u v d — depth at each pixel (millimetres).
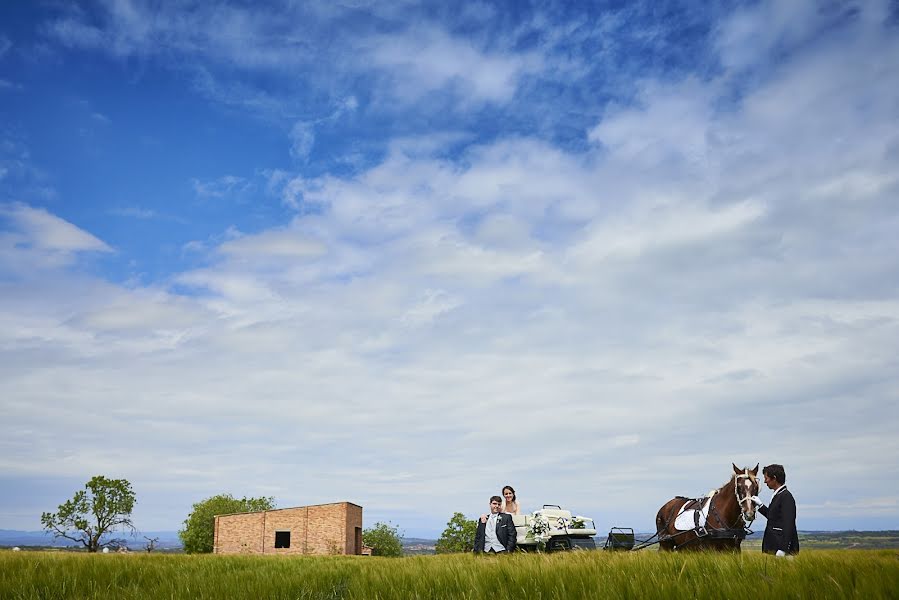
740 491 12242
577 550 10344
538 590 7066
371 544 103250
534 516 18625
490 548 12195
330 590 9125
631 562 8180
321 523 70250
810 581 6453
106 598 8367
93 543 73125
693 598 6168
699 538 12875
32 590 8617
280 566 12172
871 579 6012
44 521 72062
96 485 74062
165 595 8320
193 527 94250
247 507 98062
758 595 5977
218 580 9453
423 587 7758
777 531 10492
